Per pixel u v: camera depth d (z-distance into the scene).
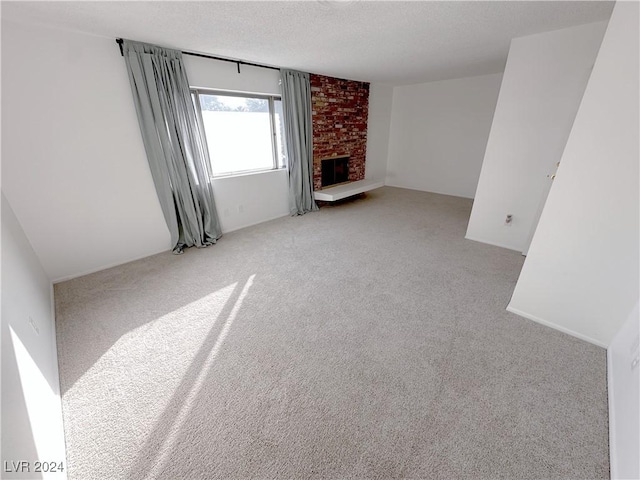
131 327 1.96
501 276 2.62
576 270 1.73
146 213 2.97
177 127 2.88
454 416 1.33
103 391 1.48
